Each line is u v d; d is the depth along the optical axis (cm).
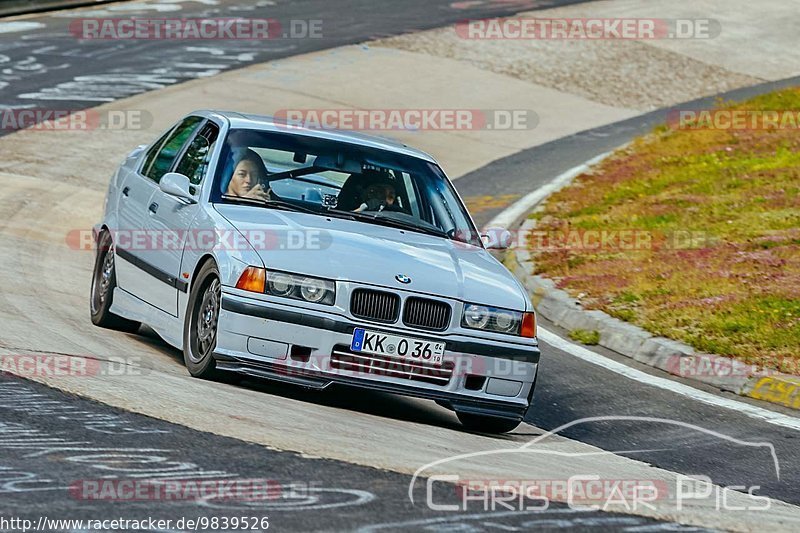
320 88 8256
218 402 2339
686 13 11900
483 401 2538
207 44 9362
